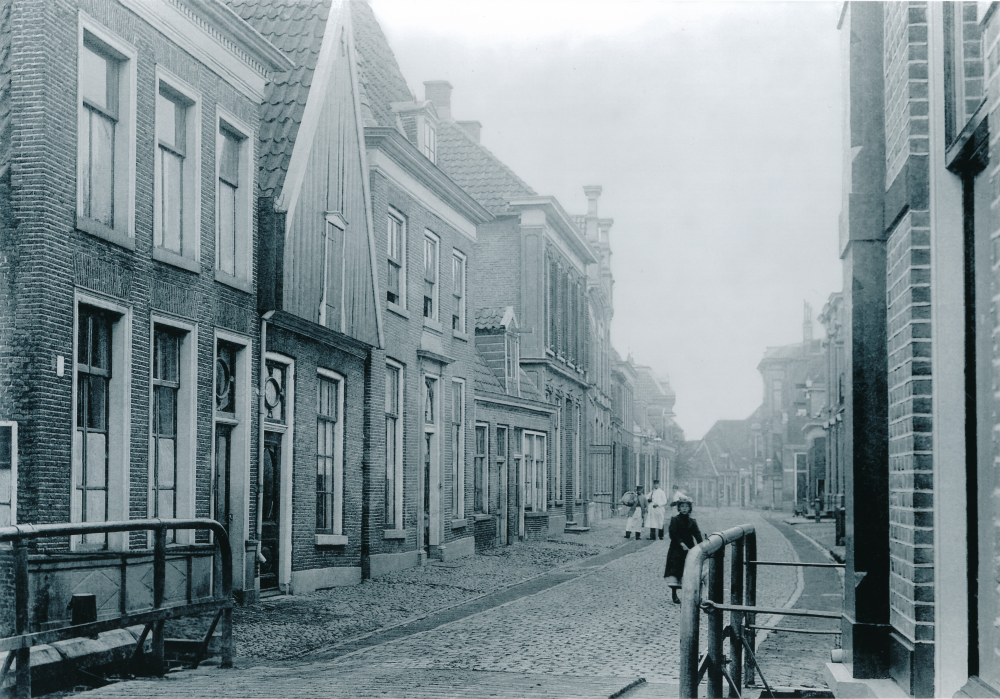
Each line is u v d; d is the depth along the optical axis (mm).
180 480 12695
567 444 37781
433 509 22438
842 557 23688
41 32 10156
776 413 81938
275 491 15523
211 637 9438
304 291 15539
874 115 7148
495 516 27109
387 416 20016
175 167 12922
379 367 19203
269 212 14953
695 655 4531
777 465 80125
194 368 12891
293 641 11367
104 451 11219
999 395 5332
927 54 6230
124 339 11422
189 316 12820
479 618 13398
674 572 15117
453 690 7723
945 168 6156
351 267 17516
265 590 15148
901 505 6434
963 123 6117
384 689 7773
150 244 12016
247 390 14305
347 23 17406
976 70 6125
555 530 34000
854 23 7285
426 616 13883
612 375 52688
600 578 19516
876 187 7078
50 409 10047
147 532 11641
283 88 16406
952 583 5977
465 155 35125
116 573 8789
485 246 34094
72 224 10500
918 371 6117
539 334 33500
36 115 10117
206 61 13383
